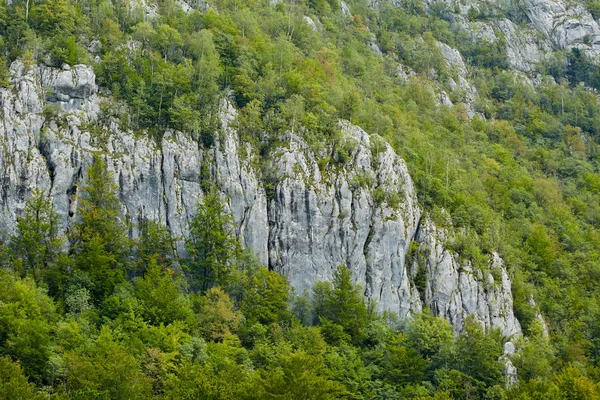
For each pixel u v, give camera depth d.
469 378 117.38
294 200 133.38
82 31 141.25
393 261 135.38
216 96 138.62
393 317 129.12
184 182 129.88
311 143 138.88
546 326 141.38
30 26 139.00
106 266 115.75
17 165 120.25
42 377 95.69
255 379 92.94
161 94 134.25
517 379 122.12
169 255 125.19
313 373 94.94
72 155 123.94
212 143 134.12
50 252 116.25
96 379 89.56
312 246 132.00
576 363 127.94
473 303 136.38
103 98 131.62
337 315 124.38
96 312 109.88
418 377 115.56
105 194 121.50
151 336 103.69
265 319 119.94
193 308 116.50
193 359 103.25
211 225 124.31
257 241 131.00
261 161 137.50
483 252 144.38
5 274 108.06
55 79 128.38
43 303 105.31
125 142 128.50
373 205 137.50
